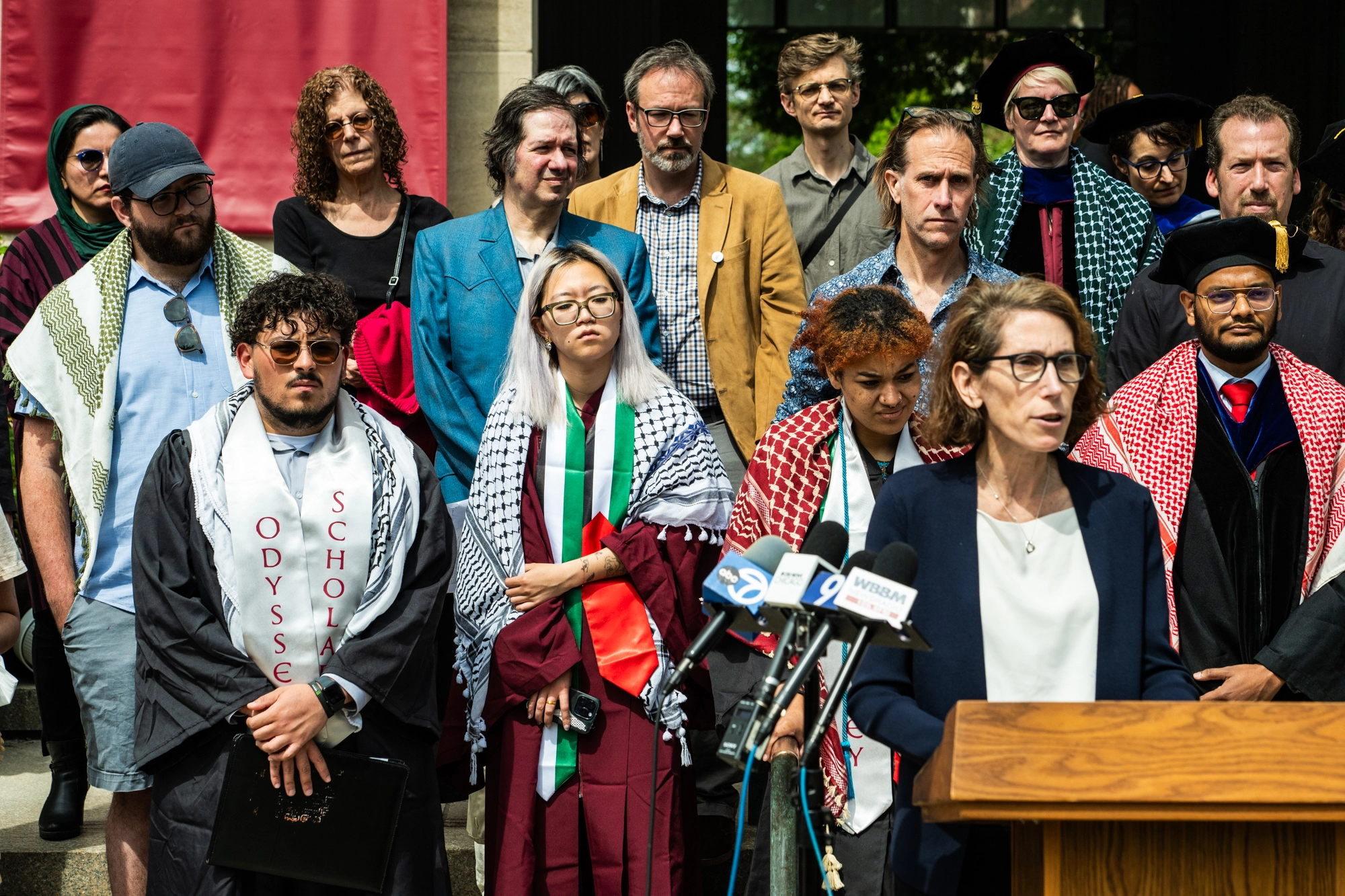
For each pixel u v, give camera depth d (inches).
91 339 295.9
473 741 270.2
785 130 561.6
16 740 404.5
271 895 246.8
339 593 257.8
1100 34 560.7
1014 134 373.7
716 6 550.6
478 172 469.7
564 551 271.9
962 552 201.2
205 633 249.4
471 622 273.3
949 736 155.4
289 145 451.2
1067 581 199.2
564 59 522.0
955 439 206.1
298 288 260.8
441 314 316.2
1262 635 256.4
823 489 251.9
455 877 327.9
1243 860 162.9
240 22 449.1
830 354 247.3
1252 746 150.8
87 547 287.3
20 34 443.5
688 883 270.4
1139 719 152.3
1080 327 200.1
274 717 242.2
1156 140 380.5
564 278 275.6
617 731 265.0
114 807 286.5
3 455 320.5
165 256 300.2
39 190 447.8
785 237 351.9
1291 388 265.6
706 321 341.4
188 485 260.1
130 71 448.1
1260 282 260.2
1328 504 258.8
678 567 270.1
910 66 566.9
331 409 266.4
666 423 279.4
